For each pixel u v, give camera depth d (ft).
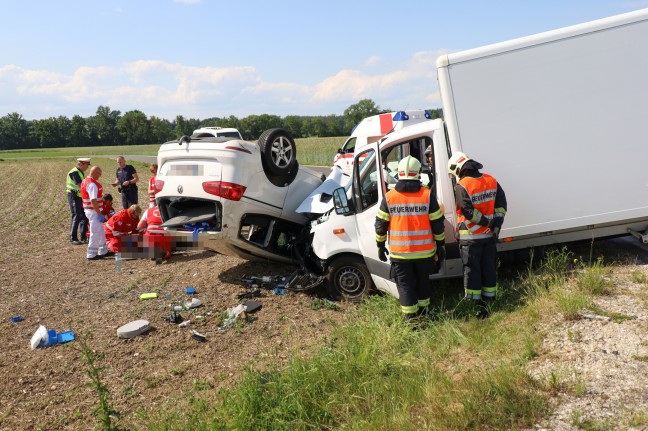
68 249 36.45
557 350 13.35
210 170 22.85
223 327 20.03
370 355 14.87
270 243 25.25
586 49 18.31
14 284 27.84
